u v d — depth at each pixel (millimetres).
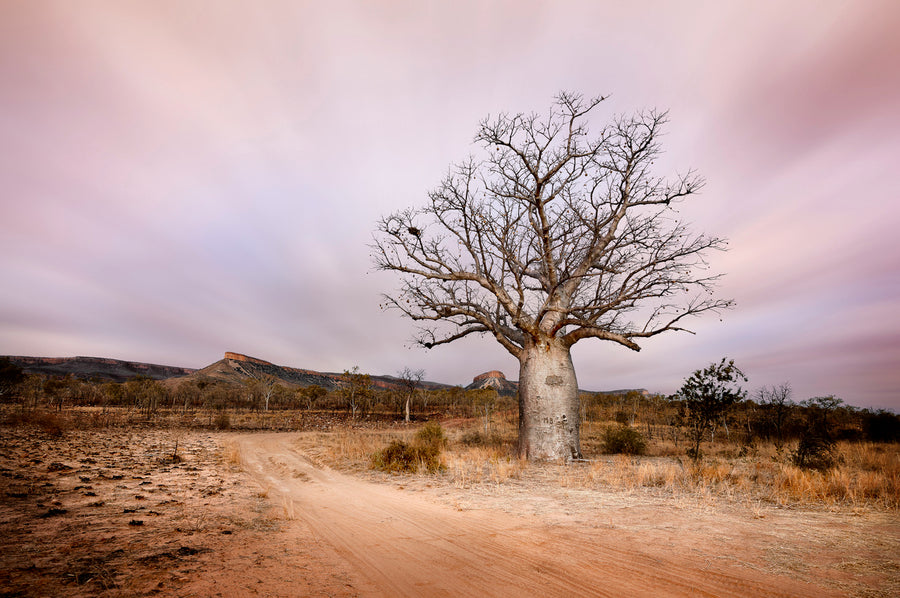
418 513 6664
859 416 26094
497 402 47875
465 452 16328
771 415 19812
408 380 57312
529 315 15852
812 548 4500
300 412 75438
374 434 29719
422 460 12195
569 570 3986
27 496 6566
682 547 4613
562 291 16594
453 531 5523
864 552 4336
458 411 68688
